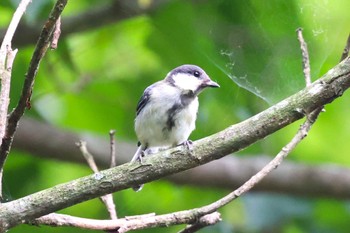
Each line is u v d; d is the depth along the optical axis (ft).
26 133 36.78
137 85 42.91
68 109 43.27
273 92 36.22
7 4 38.88
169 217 19.99
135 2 38.75
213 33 37.47
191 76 29.50
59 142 37.04
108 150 37.35
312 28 37.17
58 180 41.19
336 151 44.24
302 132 20.72
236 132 18.54
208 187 37.93
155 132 28.73
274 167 20.36
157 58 41.81
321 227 39.01
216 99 39.86
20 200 18.31
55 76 40.24
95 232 36.91
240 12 37.06
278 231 38.91
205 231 37.47
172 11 38.06
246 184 20.20
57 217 19.11
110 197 22.68
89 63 44.09
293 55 36.40
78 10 42.57
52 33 18.24
